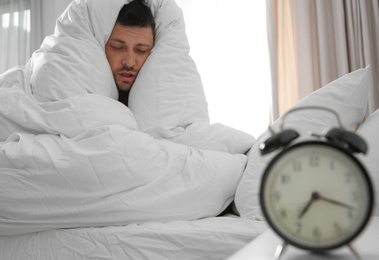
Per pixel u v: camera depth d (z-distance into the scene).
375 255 0.38
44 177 1.02
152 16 1.57
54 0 3.87
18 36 3.99
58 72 1.32
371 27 2.85
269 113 3.15
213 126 1.40
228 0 3.35
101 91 1.41
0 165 1.04
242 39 3.30
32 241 1.02
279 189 0.40
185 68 1.51
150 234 0.94
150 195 1.05
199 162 1.14
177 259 0.92
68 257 0.97
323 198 0.39
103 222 1.01
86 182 1.02
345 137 0.41
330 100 1.10
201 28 3.41
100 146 1.07
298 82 3.03
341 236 0.38
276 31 3.14
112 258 0.94
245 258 0.37
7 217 1.02
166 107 1.42
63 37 1.43
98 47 1.46
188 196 1.08
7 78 1.35
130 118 1.32
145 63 1.52
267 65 3.22
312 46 3.02
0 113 1.21
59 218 1.01
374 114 1.00
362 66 2.82
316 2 2.96
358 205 0.38
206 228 0.94
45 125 1.17
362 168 0.38
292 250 0.41
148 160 1.09
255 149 1.17
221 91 3.33
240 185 1.12
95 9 1.46
